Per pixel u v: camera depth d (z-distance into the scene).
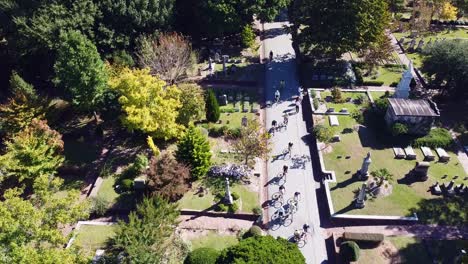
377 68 62.97
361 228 39.44
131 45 61.16
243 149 44.09
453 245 37.34
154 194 39.16
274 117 53.91
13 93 51.34
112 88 46.69
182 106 48.78
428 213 40.28
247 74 62.44
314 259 36.88
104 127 52.56
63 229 39.69
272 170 46.00
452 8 73.56
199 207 41.31
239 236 38.66
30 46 55.78
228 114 54.16
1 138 50.78
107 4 57.50
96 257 35.72
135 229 33.50
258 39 72.69
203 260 33.53
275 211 41.28
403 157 46.25
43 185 33.16
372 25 56.94
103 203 41.22
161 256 33.19
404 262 35.91
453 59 52.97
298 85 60.19
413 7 76.12
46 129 44.47
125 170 45.81
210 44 69.94
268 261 28.84
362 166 43.28
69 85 47.19
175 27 66.44
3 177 41.44
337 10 56.25
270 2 66.12
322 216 40.81
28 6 55.59
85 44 46.69
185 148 42.31
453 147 48.19
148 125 44.94
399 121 48.06
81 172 46.62
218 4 62.47
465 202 41.28
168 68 53.97
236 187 43.44
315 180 44.72
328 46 59.56
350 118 52.31
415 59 66.06
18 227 28.28
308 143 49.62
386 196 41.84
